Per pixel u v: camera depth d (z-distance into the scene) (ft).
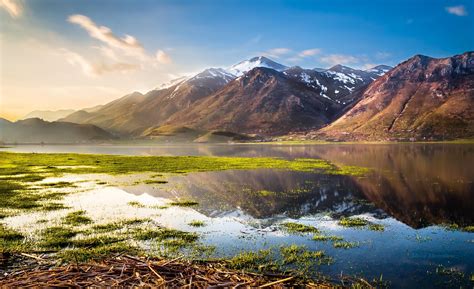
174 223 82.12
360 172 185.37
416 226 80.69
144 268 44.80
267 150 525.34
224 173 186.29
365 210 97.55
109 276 41.96
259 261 56.65
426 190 127.44
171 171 195.72
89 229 75.56
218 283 41.06
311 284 46.75
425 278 51.29
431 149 433.89
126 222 81.97
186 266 46.73
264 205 103.71
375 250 63.26
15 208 95.25
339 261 57.67
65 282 39.86
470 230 76.69
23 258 53.47
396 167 209.67
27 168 206.28
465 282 50.14
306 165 230.48
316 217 89.25
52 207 97.09
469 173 174.29
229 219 86.33
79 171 193.06
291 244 66.39
